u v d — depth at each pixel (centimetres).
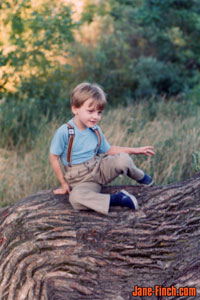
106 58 909
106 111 703
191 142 447
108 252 226
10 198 402
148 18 1023
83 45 910
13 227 256
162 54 1038
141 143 462
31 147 522
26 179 430
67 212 256
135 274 215
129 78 902
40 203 269
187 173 408
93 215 252
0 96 598
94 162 268
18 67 607
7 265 233
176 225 238
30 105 597
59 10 652
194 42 1055
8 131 538
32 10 648
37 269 221
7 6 601
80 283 209
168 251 225
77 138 263
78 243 231
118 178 384
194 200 252
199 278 196
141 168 403
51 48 641
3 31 615
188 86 955
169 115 672
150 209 252
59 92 711
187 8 1064
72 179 270
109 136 479
